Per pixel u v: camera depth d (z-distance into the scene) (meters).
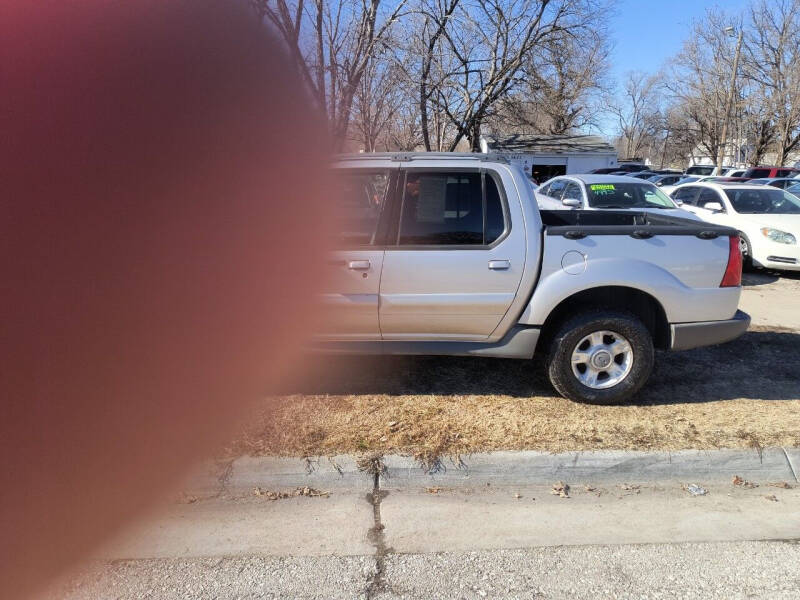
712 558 2.54
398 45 15.48
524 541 2.66
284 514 2.86
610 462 3.14
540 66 21.73
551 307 3.56
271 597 2.30
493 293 3.57
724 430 3.43
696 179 21.03
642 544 2.63
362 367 4.43
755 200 9.16
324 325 3.68
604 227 3.61
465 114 21.64
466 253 3.53
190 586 2.36
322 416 3.59
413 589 2.35
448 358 4.65
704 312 3.68
